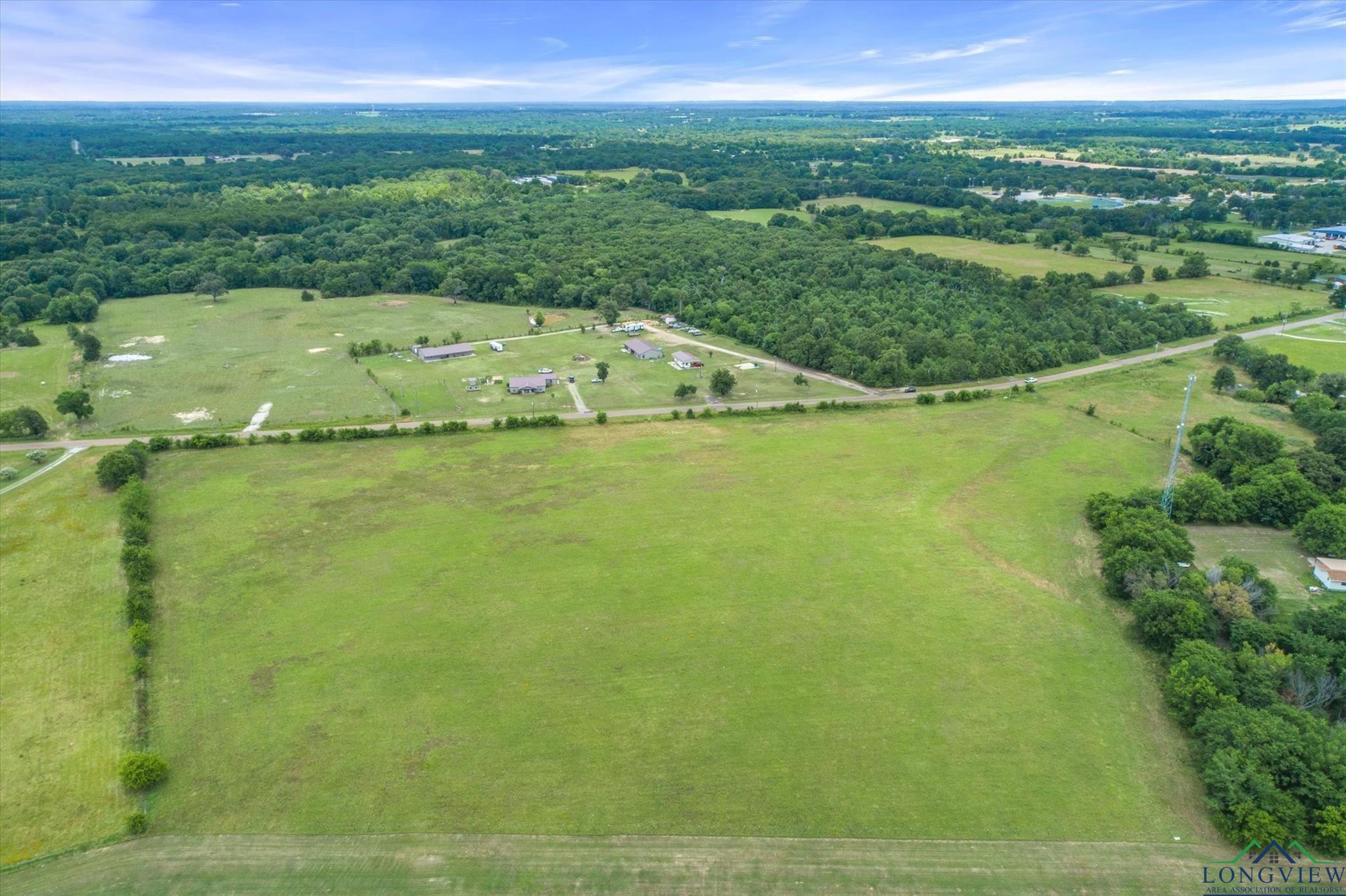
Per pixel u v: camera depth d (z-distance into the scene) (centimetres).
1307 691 7619
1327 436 13200
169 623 9269
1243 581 9412
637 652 8806
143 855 6419
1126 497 11681
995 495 12481
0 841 6525
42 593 9838
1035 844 6488
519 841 6512
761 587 10000
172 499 12175
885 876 6206
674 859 6362
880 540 11131
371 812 6794
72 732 7650
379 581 10100
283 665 8588
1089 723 7794
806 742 7544
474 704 8031
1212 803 6606
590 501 12194
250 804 6881
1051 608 9631
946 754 7406
